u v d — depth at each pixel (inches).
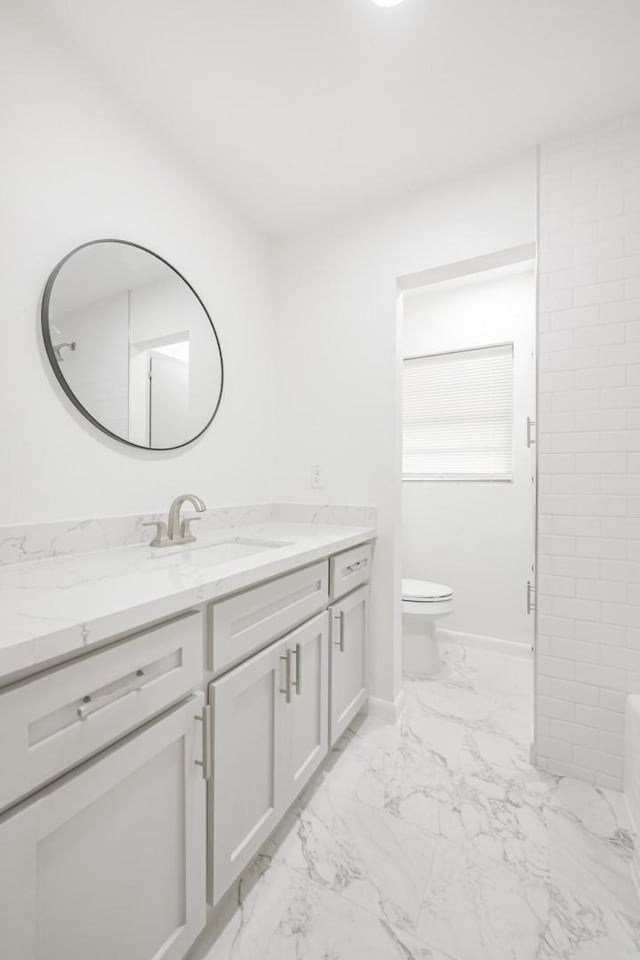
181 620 34.6
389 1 43.8
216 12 45.0
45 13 45.1
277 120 59.4
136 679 30.7
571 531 61.7
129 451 57.3
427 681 90.5
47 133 47.0
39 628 24.6
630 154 58.6
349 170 69.1
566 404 61.9
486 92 55.2
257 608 44.3
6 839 22.6
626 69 51.6
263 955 37.8
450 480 113.9
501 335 108.0
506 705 80.6
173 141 62.9
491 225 68.0
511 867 46.4
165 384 62.4
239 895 43.2
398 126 60.6
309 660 55.4
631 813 52.6
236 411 77.7
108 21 45.9
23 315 44.9
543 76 52.8
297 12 45.1
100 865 28.3
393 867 46.4
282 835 50.7
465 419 113.3
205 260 70.4
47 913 25.1
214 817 37.8
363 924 40.4
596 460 60.2
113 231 54.8
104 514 53.8
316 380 83.6
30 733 24.0
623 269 58.7
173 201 64.1
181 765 34.8
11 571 41.3
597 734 59.9
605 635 59.7
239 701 41.8
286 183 72.0
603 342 59.8
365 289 78.6
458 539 112.5
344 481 80.6
